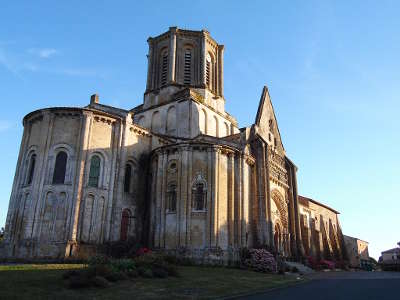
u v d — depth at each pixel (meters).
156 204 31.97
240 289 18.11
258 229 35.41
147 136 36.22
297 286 21.31
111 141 32.38
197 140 32.44
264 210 36.00
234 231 32.22
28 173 31.20
